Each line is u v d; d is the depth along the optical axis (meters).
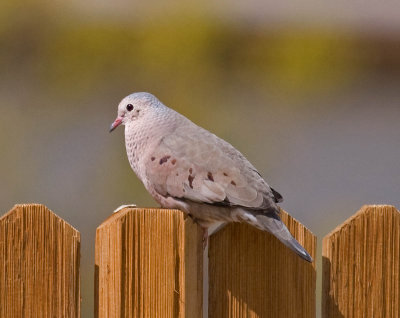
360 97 14.19
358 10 14.73
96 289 5.23
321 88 14.05
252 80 14.06
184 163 6.18
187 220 5.32
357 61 14.15
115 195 12.70
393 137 14.11
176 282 5.23
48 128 13.71
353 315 5.49
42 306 5.13
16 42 14.11
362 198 13.86
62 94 13.91
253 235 5.48
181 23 13.88
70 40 14.02
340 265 5.48
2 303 5.07
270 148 13.75
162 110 6.77
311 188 13.76
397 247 5.49
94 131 13.73
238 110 13.91
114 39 13.95
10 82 14.02
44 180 13.30
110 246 5.22
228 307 5.48
